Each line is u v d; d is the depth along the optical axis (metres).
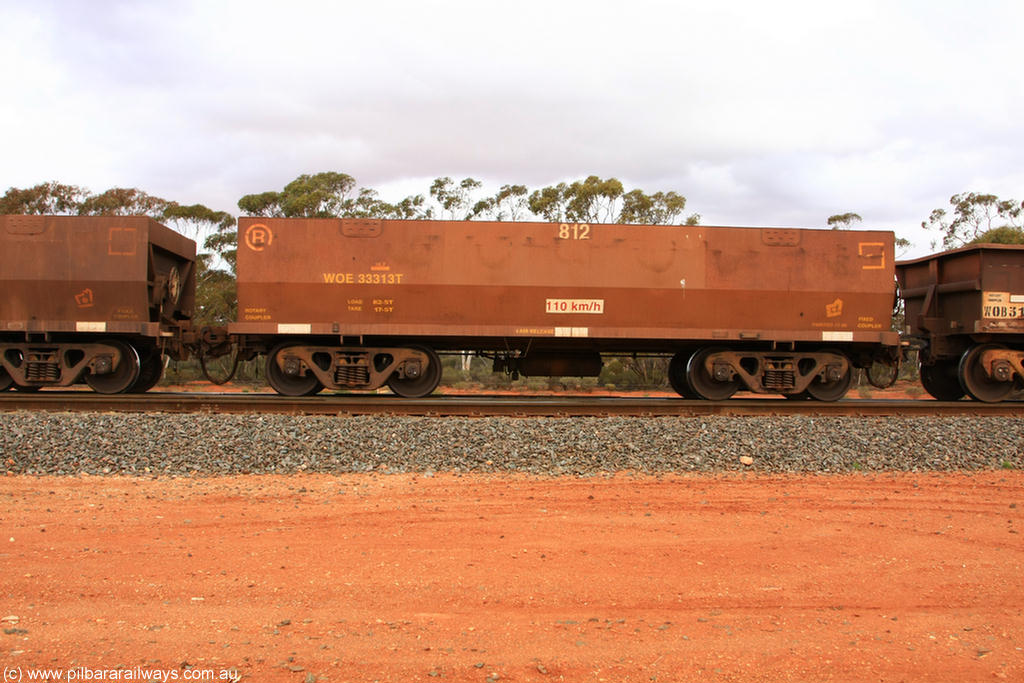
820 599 4.47
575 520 6.11
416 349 13.35
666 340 13.47
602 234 13.17
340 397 13.03
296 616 4.06
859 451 9.12
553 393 21.17
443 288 13.02
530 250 13.10
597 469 8.25
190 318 15.20
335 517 6.12
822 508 6.73
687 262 13.21
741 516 6.36
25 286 12.72
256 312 13.03
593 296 13.11
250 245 13.02
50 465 7.98
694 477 8.09
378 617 4.07
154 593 4.36
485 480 7.75
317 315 13.07
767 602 4.40
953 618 4.23
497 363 14.62
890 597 4.53
